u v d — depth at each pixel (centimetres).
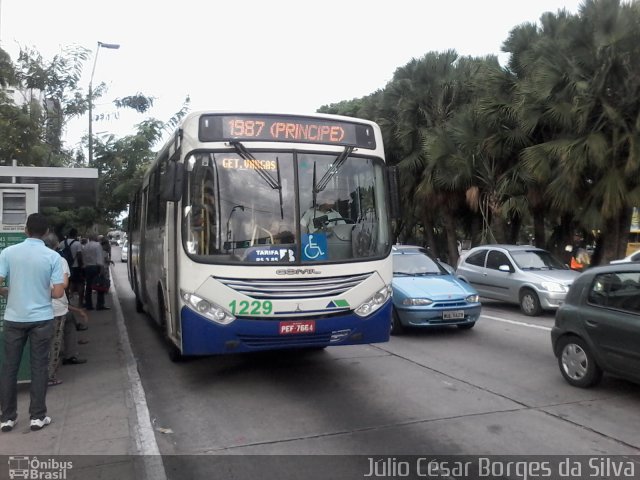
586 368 660
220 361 823
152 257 948
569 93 1494
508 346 929
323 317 636
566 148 1445
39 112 1422
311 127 677
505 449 490
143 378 734
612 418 566
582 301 668
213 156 643
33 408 533
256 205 642
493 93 1800
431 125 2175
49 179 872
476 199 1995
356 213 679
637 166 1378
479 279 1430
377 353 876
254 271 621
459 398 638
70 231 1323
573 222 1947
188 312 621
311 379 723
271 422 561
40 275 534
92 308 1364
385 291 680
